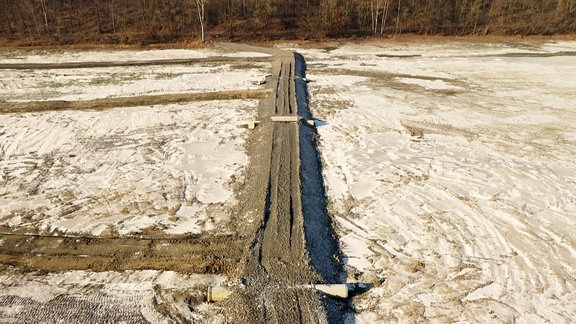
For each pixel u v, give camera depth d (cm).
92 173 1108
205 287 741
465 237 880
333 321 673
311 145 1267
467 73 2031
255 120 1442
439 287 754
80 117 1465
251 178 1082
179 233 882
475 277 777
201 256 814
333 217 948
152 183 1066
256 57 2300
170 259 809
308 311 671
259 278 739
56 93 1719
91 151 1228
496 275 781
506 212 959
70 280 759
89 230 889
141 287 745
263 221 887
